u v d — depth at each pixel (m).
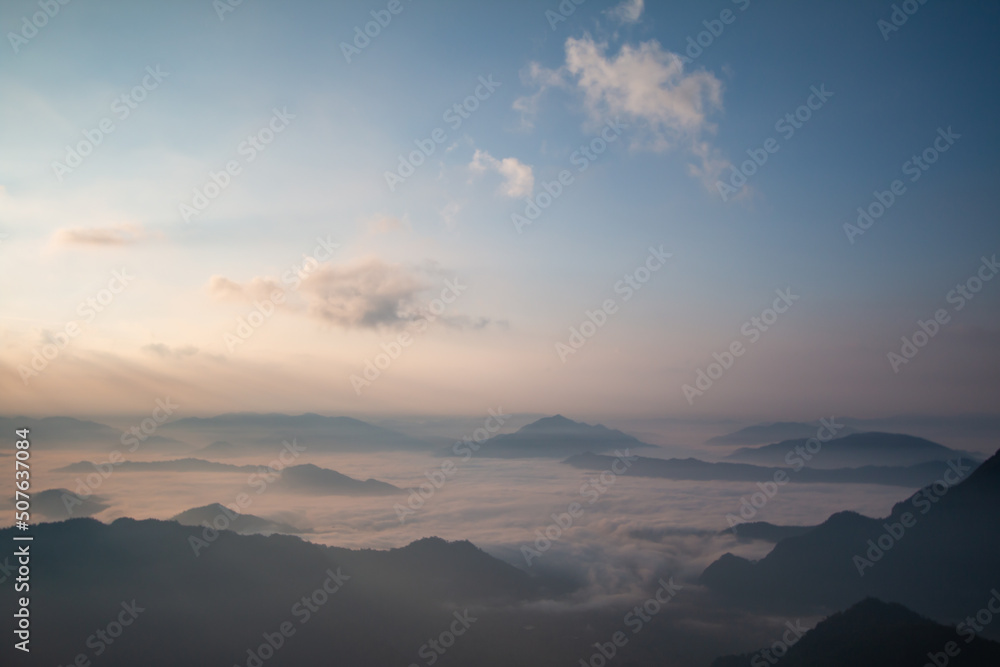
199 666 81.75
